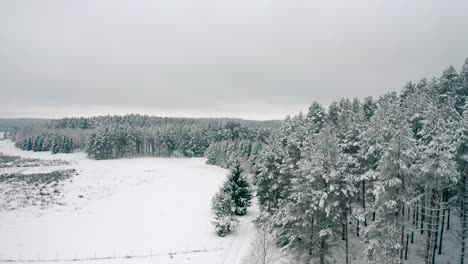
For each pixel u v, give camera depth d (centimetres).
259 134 13712
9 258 2998
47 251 3189
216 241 3506
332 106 5069
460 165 2542
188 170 9081
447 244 2842
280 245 3144
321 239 2575
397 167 2156
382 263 2181
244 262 2883
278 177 3244
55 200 5122
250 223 4097
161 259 3038
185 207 4872
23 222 4019
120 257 3069
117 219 4272
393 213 2225
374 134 2805
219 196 4191
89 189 6072
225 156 10094
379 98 5022
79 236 3625
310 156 2600
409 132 2169
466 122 2511
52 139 15062
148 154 13975
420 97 3638
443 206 2720
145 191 6009
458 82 4347
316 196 2392
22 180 6906
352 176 2631
